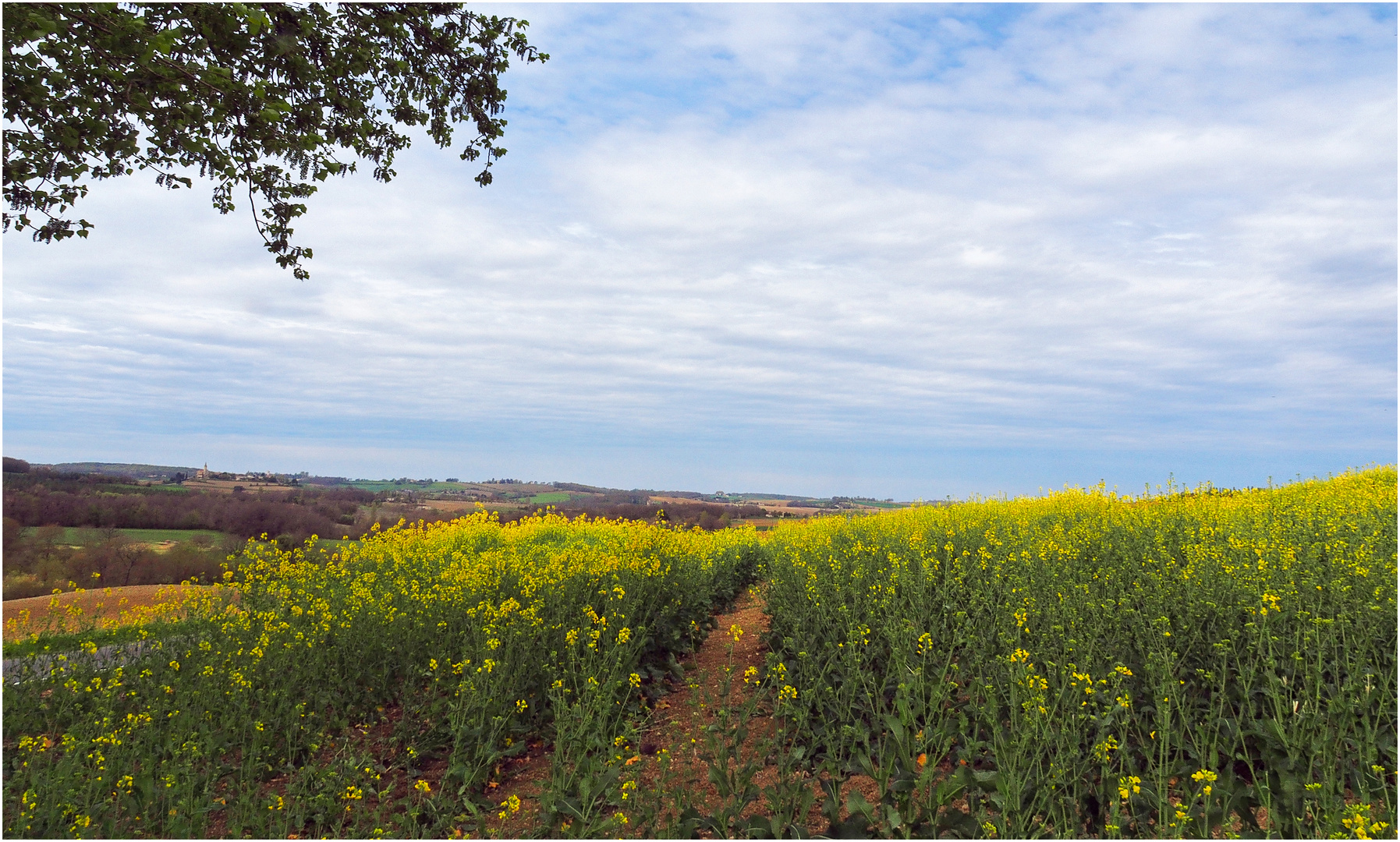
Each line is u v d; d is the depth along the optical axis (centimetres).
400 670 625
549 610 696
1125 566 651
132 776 420
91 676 556
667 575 847
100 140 566
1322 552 632
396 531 1207
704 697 606
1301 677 423
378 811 400
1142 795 344
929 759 414
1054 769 353
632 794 386
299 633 611
